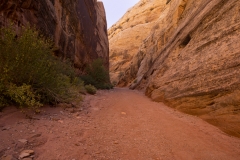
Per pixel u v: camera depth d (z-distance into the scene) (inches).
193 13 387.2
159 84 383.2
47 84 184.2
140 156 108.7
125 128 161.9
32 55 163.9
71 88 232.4
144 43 1201.4
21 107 142.3
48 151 97.0
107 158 100.7
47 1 373.7
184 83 268.5
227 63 191.0
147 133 153.8
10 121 124.1
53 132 123.6
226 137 158.7
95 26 911.7
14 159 82.9
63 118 161.6
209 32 260.4
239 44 184.1
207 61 229.1
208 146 134.6
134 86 842.2
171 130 168.1
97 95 385.1
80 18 639.1
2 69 147.4
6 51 146.8
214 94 198.8
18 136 106.1
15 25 261.4
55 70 203.0
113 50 2014.0
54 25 410.9
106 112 219.5
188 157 113.5
